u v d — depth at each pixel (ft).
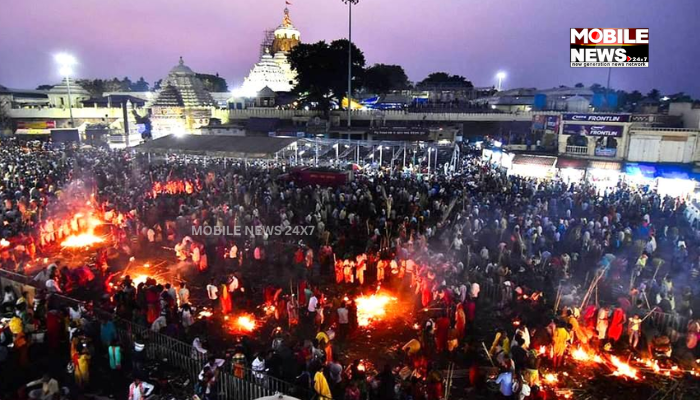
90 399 38.32
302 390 36.40
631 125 118.32
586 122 124.57
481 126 221.46
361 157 178.81
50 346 45.93
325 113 235.20
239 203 99.35
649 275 63.93
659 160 114.42
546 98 236.84
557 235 76.43
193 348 41.98
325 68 226.17
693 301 56.08
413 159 153.17
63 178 116.37
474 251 71.87
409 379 40.01
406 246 67.21
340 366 39.42
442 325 46.83
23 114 230.07
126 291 51.60
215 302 58.59
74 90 278.67
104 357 44.75
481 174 126.11
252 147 140.05
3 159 136.15
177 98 240.32
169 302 49.70
